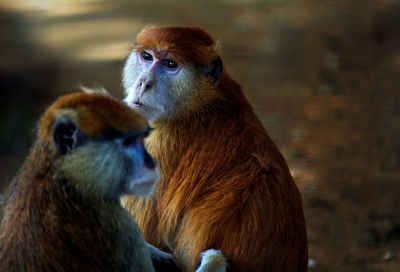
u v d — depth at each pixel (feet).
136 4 109.60
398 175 65.31
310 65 85.66
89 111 30.60
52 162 30.45
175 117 37.24
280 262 35.60
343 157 68.18
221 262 34.53
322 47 89.71
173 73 37.47
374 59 85.51
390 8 97.40
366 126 72.59
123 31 100.32
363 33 91.91
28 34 100.12
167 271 36.29
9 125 76.28
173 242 36.70
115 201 31.17
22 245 29.66
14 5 111.86
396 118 73.51
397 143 69.56
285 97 79.00
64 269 29.63
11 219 30.30
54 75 86.94
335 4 101.09
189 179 36.52
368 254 57.21
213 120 37.24
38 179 30.53
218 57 38.11
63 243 29.84
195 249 35.70
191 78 37.35
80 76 86.79
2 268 29.43
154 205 37.04
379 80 80.89
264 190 35.78
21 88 83.46
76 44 96.37
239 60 88.07
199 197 36.17
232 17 101.50
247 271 35.04
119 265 30.83
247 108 38.34
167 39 37.83
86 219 30.35
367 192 63.46
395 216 60.64
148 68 37.70
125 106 31.55
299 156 68.69
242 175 36.09
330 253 57.47
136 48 38.81
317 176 65.77
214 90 37.70
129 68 39.19
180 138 37.06
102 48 94.84
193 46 37.88
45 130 30.73
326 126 73.15
